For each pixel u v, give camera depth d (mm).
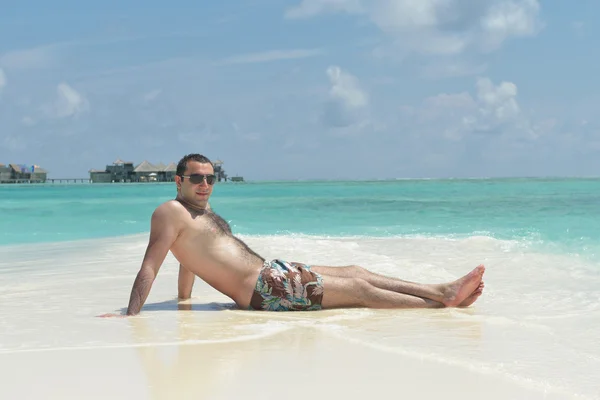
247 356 3688
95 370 3361
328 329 4531
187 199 5668
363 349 3873
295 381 3154
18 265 9359
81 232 16828
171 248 5605
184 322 4859
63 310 5520
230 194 46188
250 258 5656
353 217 20016
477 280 5578
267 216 20906
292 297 5438
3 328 4602
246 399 2867
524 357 3650
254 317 5117
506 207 22625
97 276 7957
